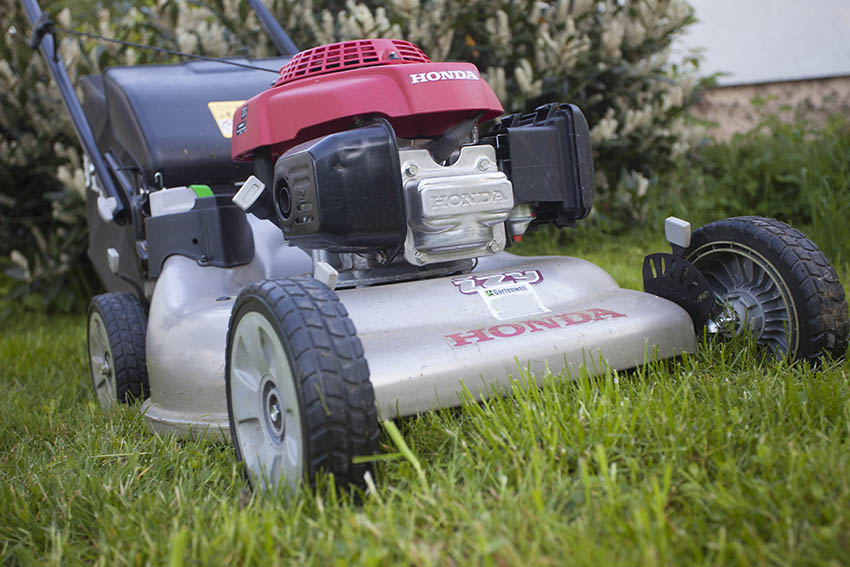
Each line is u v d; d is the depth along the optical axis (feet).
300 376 3.55
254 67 5.81
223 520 3.62
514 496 3.51
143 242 5.68
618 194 9.33
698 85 10.01
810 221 9.11
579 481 3.53
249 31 8.58
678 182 10.13
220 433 4.39
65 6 9.25
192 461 4.18
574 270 4.74
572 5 8.98
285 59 6.67
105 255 6.73
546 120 4.69
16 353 7.01
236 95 6.15
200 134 5.86
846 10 11.96
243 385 4.01
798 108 11.94
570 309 4.50
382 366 3.93
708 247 4.66
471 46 9.00
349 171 4.11
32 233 9.48
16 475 4.36
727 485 3.45
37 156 8.82
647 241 9.06
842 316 4.27
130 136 5.97
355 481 3.63
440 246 4.34
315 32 8.41
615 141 9.12
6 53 8.65
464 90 4.41
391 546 3.25
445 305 4.33
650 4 9.01
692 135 9.73
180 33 8.42
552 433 3.76
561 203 4.70
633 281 6.71
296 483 3.63
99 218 6.76
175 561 3.22
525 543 3.18
